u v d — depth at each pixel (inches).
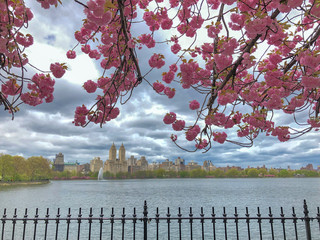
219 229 824.9
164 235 761.6
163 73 227.9
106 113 206.7
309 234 251.8
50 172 7066.9
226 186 4480.8
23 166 5551.2
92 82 205.9
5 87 190.7
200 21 204.8
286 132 253.3
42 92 196.9
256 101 243.3
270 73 197.5
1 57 170.2
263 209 1327.5
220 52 180.4
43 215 1090.7
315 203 1610.5
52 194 2511.1
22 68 166.2
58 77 187.2
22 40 175.2
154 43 217.5
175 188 3880.4
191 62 205.6
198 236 746.2
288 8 154.2
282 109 223.6
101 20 140.4
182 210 1320.1
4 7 160.2
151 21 208.7
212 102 213.6
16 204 1517.0
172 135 249.1
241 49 185.2
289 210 1263.5
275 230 790.5
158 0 211.3
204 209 1354.6
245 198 2031.3
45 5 143.1
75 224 900.0
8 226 824.9
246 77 257.3
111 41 189.8
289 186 4303.6
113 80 181.9
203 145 253.4
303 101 212.5
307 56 165.2
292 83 207.0
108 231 801.6
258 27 154.0
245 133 264.2
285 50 227.1
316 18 158.2
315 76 177.2
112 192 2960.1
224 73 207.0
